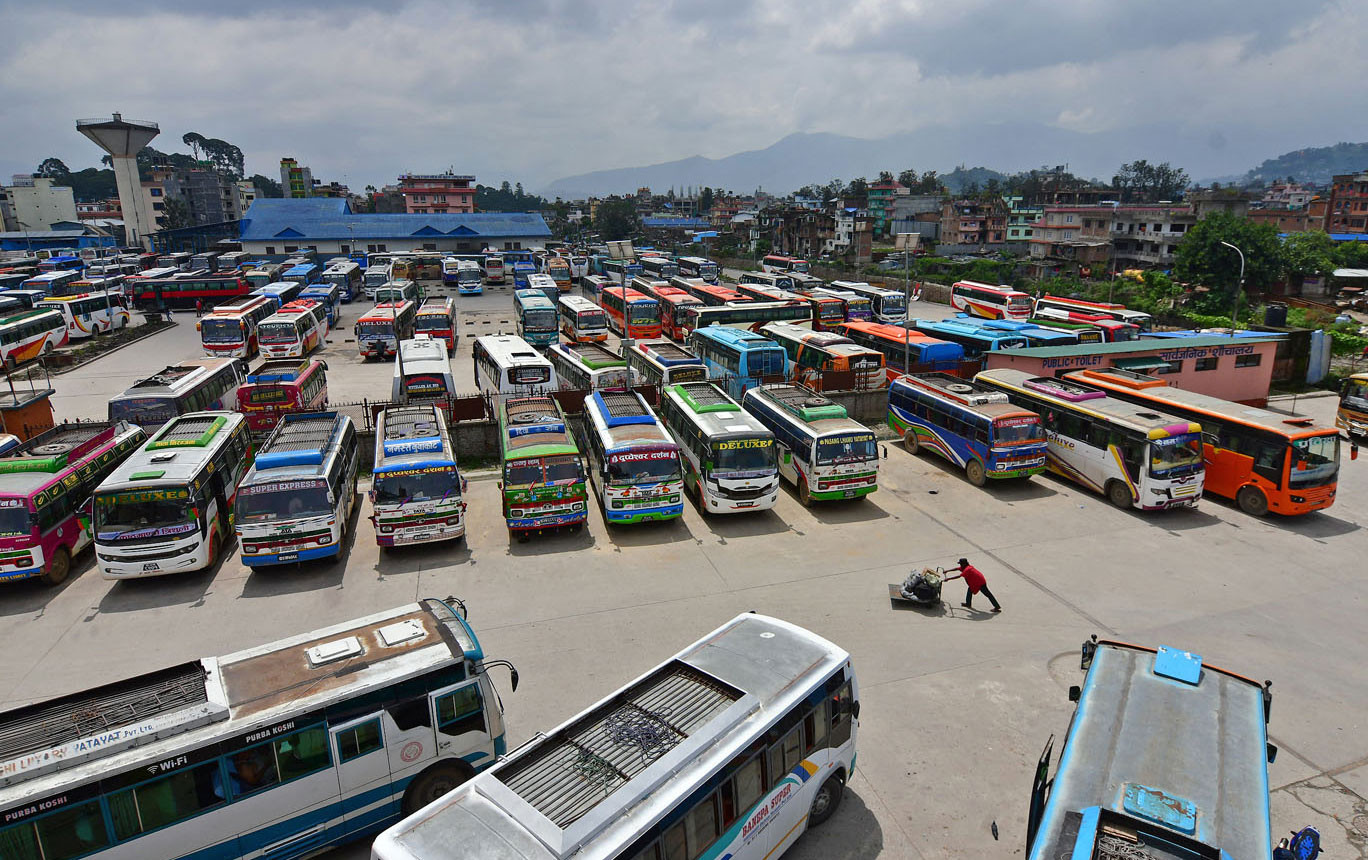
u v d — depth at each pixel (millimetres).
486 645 15016
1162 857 7152
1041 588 17328
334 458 19453
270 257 100562
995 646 14906
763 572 18203
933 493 23547
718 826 8250
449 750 10164
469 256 97688
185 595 17375
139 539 17062
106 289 56281
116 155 117688
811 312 48125
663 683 9578
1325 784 11227
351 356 46688
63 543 18250
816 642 10328
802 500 22750
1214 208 86750
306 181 167000
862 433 21719
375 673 9703
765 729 8797
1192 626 15633
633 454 19938
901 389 28031
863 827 10469
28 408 26906
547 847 7035
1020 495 23375
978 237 115938
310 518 17656
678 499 20109
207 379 28141
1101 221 93500
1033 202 154250
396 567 18609
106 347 48844
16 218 138500
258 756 8992
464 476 25109
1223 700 8977
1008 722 12617
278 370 29234
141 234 121250
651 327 48000
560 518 19516
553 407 23391
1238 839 7207
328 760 9383
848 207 115812
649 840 7449
